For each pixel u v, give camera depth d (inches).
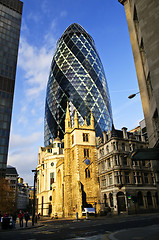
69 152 2970.0
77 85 5994.1
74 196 2632.9
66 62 6466.5
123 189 2023.9
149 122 1026.7
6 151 2792.8
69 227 1011.3
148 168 2274.9
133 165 2183.8
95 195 2615.7
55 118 5984.3
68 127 3115.2
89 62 6520.7
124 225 868.6
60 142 4544.8
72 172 2827.3
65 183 2859.3
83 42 6889.8
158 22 829.8
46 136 6269.7
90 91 5999.0
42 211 3929.6
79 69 6259.8
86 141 2893.7
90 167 2758.4
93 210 1985.7
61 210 3038.9
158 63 802.2
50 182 3996.1
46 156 4247.0
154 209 2060.8
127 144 2262.6
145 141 2428.6
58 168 3378.4
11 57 3336.6
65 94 5984.3
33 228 1173.7
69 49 6678.2
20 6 3811.5
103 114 5944.9
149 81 1002.1
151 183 2217.0
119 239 443.8
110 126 6077.8
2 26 3417.8
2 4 3565.5
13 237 676.7
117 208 1985.7
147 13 888.9
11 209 2471.7
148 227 673.6
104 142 2431.1
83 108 5713.6
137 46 1131.3
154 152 824.3
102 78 6658.5
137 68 1139.3
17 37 3550.7
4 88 3075.8
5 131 2871.6
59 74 6417.3
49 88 6668.3
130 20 1240.8
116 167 2101.4
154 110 907.4
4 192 2482.8
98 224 1056.2
